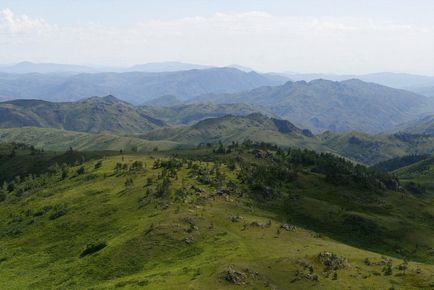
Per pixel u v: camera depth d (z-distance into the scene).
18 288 110.62
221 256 102.25
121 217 156.38
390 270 92.38
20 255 144.12
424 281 86.50
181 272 91.44
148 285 86.12
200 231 123.62
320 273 87.19
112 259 111.44
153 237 119.25
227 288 79.00
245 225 132.38
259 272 85.75
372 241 160.25
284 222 157.62
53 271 117.31
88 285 101.44
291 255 98.62
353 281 84.56
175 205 152.50
